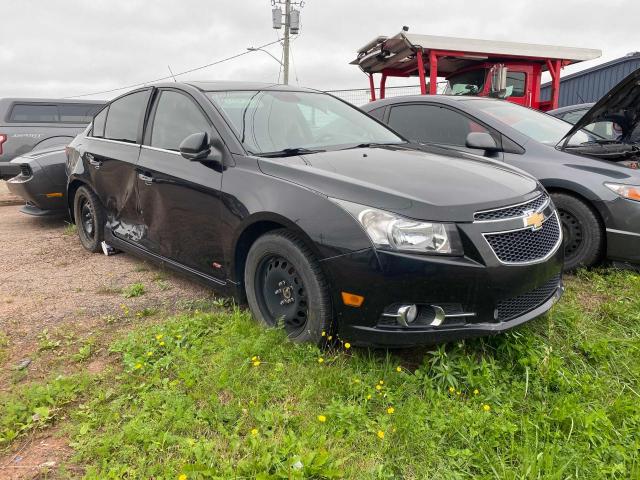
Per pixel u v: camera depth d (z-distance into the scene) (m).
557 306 3.55
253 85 4.25
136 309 3.70
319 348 2.89
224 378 2.63
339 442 2.24
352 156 3.41
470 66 9.31
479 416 2.38
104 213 5.01
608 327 3.37
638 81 4.07
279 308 3.12
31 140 10.32
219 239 3.40
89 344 3.14
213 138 3.54
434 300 2.59
